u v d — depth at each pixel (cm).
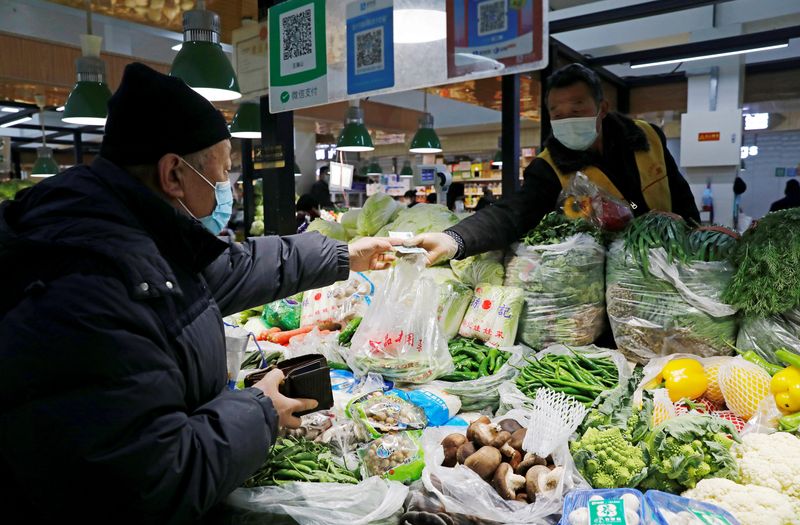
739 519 124
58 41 511
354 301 254
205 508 115
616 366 195
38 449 103
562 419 150
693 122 665
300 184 1106
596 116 234
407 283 209
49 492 105
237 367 167
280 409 138
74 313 105
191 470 113
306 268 190
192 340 122
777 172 1027
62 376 104
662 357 186
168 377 113
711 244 194
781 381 155
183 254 127
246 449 121
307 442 169
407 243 218
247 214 581
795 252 168
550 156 254
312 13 254
